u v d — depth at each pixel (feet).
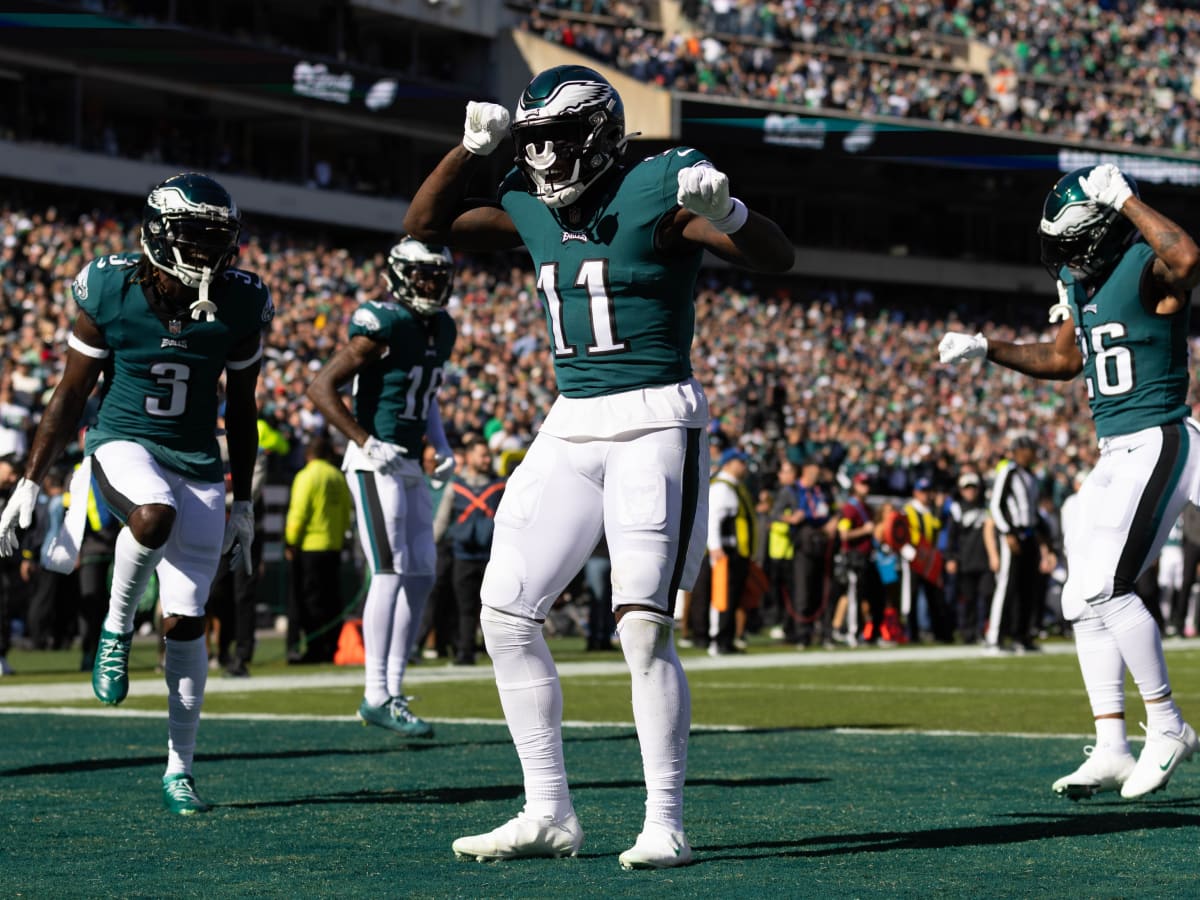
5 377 188.85
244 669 123.75
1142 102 460.96
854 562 174.19
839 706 96.84
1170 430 55.16
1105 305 55.77
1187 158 418.72
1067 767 65.98
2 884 40.91
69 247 267.39
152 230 52.42
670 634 44.01
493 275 334.24
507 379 266.16
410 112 374.22
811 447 223.92
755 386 304.91
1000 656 152.97
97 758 69.92
